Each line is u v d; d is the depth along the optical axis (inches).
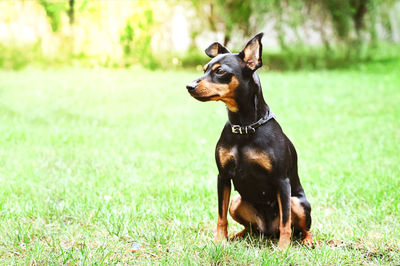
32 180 226.4
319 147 303.3
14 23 634.8
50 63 625.3
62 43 636.7
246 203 164.1
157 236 161.0
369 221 180.7
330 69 664.4
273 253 147.4
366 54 715.4
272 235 169.9
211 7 652.7
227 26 647.8
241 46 645.9
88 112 396.2
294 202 158.2
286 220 151.4
